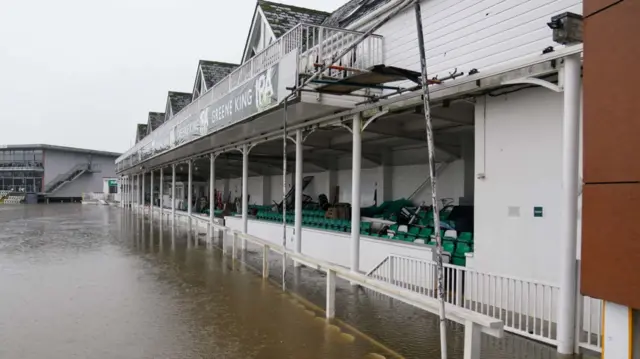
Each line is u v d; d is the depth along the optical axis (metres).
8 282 8.23
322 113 8.34
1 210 34.53
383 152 12.83
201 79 18.94
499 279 5.52
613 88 2.83
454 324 5.61
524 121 5.73
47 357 4.63
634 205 2.71
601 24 2.91
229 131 10.62
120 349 4.85
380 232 10.10
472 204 10.27
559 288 4.55
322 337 5.16
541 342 4.81
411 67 6.99
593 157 2.96
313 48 7.56
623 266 2.77
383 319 5.83
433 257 7.03
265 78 7.84
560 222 5.32
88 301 6.86
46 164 49.09
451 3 6.32
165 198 37.97
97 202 48.50
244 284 7.97
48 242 14.34
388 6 7.15
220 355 4.65
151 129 28.61
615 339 2.92
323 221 12.31
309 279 8.38
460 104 7.43
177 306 6.54
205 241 14.45
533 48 5.24
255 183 22.62
